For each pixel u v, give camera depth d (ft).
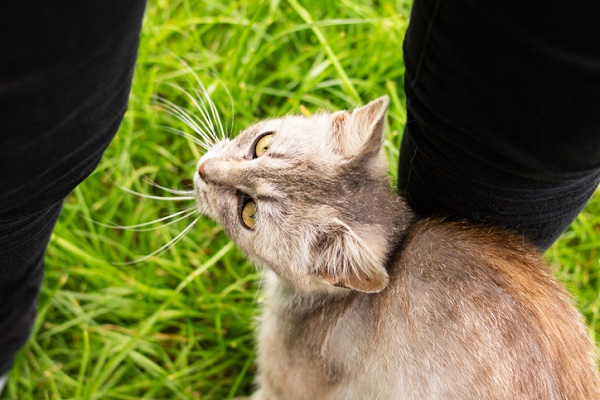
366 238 2.11
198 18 2.77
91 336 2.50
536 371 2.01
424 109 1.89
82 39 1.65
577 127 1.76
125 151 2.60
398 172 2.28
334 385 2.21
